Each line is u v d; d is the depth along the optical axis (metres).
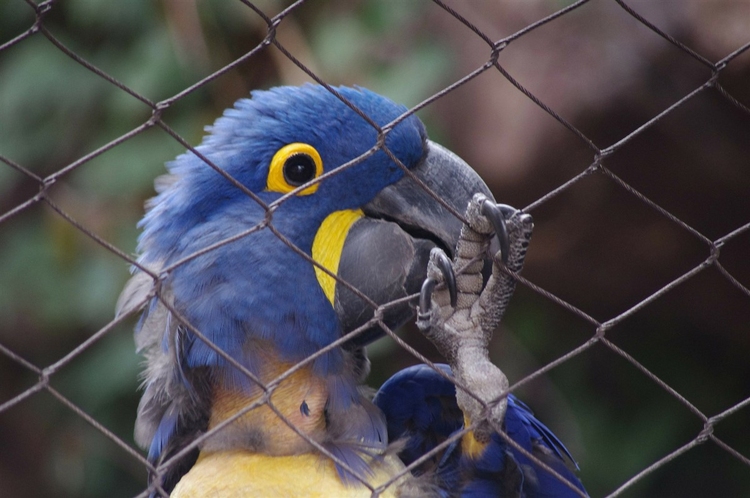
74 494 12.45
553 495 6.06
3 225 11.38
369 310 5.99
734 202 10.94
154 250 6.02
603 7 10.76
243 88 11.00
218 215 5.89
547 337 12.27
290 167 5.93
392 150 6.05
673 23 10.38
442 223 6.08
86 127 11.30
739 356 12.21
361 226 6.09
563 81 10.65
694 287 11.61
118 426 11.97
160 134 10.92
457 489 5.61
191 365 5.71
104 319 10.93
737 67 10.20
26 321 11.70
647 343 12.38
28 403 12.30
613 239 11.27
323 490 5.50
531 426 6.17
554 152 10.75
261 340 5.76
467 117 10.89
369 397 6.40
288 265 5.79
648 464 11.80
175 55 10.85
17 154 11.31
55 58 11.33
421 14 11.18
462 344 4.93
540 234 11.34
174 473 6.09
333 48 10.98
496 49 3.74
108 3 10.92
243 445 5.71
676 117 10.52
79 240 11.00
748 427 12.15
